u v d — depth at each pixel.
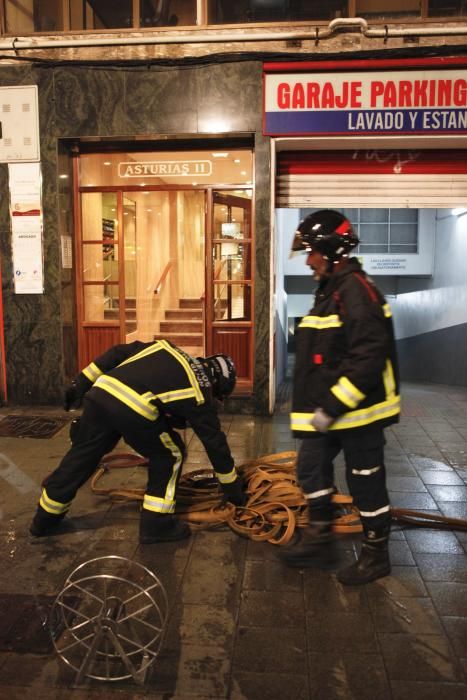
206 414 3.25
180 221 10.45
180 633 2.51
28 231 6.10
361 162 6.13
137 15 5.82
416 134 5.61
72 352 6.47
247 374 6.38
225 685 2.20
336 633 2.51
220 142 6.07
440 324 10.73
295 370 2.79
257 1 5.71
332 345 2.69
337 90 5.59
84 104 5.86
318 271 2.82
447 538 3.37
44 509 3.34
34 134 5.96
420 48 5.44
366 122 5.62
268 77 5.64
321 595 2.80
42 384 6.30
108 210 6.37
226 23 5.77
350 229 2.80
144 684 2.20
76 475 3.32
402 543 3.31
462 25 5.52
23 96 5.91
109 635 2.17
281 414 6.22
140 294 8.34
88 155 6.26
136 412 3.08
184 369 3.19
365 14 5.65
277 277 7.41
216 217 6.23
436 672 2.27
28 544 3.32
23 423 5.76
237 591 2.83
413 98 5.55
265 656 2.36
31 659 2.35
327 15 5.69
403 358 13.37
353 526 3.38
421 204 6.15
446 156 6.05
